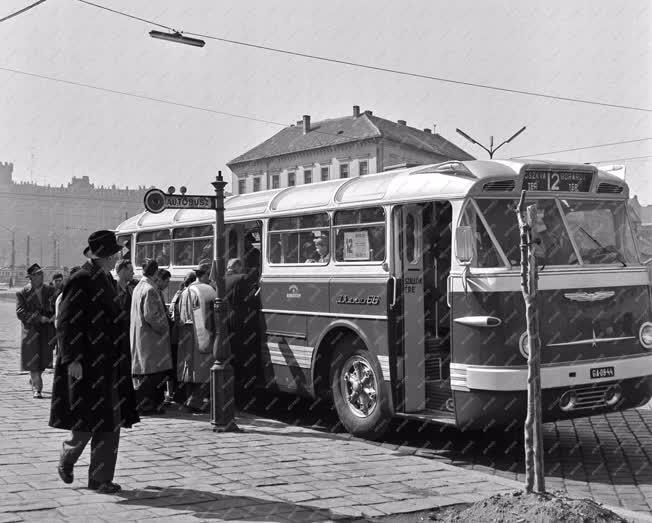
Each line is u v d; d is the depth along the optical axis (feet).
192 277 34.99
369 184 29.78
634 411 35.63
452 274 25.49
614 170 29.84
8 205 552.41
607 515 17.02
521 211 18.08
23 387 39.06
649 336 27.20
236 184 233.76
